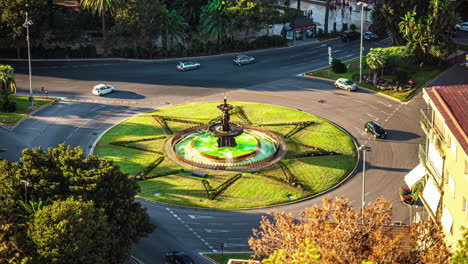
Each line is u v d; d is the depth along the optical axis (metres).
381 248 54.47
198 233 85.69
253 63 160.88
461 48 165.38
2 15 151.00
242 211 91.38
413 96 135.75
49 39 164.00
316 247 52.06
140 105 133.00
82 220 65.00
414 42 151.12
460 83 142.62
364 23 192.50
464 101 60.22
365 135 116.88
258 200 94.31
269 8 169.88
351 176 101.88
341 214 57.97
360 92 139.12
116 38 173.25
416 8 154.25
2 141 114.69
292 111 129.00
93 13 162.88
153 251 81.25
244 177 101.19
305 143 113.69
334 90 140.75
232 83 146.50
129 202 75.62
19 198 71.62
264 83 146.25
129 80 148.62
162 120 124.50
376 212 59.06
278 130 119.38
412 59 146.88
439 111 59.72
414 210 90.50
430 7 147.75
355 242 56.06
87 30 175.88
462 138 56.19
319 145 112.69
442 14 148.00
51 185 73.06
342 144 112.94
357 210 91.19
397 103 132.25
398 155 108.69
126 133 118.62
